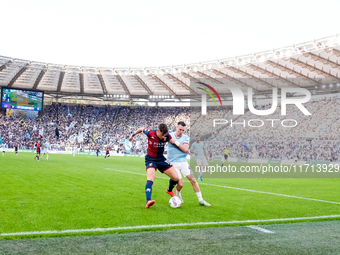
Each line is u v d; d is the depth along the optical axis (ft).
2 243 13.03
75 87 148.46
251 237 14.73
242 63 106.73
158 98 161.99
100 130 156.66
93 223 16.51
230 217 18.79
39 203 21.56
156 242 13.61
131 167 63.05
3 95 122.72
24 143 141.90
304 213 20.56
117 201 23.29
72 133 152.76
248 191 31.53
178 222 17.21
